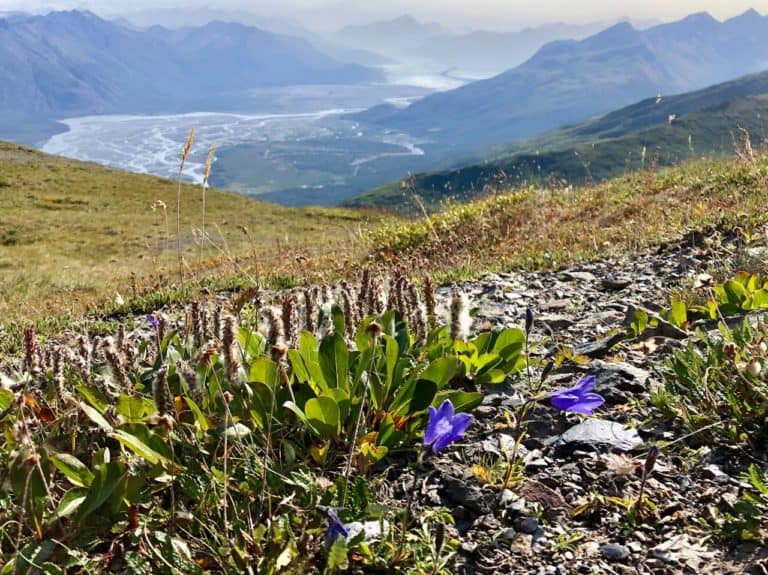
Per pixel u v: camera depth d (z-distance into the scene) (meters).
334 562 0.38
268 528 0.45
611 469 0.54
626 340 0.84
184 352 0.72
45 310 1.82
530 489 0.53
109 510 0.48
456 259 1.75
